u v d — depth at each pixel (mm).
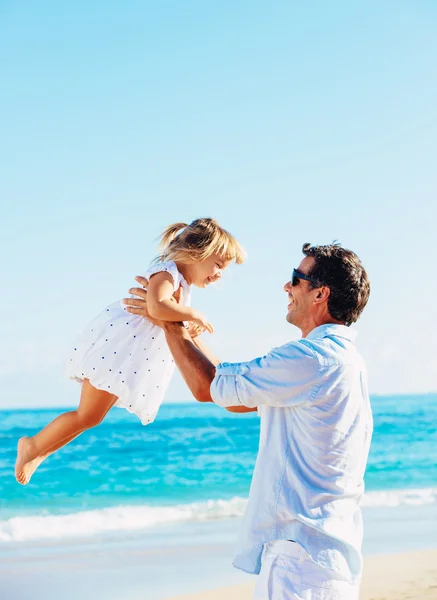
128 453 20922
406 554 8727
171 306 3648
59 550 9531
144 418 4098
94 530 11039
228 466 19422
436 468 20047
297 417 3035
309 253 3328
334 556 2922
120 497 15086
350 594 2973
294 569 2900
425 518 11539
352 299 3227
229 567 8375
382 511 12359
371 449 24141
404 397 49406
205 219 4223
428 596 6977
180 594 7234
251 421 27938
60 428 4137
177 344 3480
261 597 2953
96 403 4090
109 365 4016
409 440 26344
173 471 18547
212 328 3736
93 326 4133
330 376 3018
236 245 4223
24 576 8039
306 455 3002
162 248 4309
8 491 15836
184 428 25719
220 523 11578
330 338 3125
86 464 19219
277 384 3004
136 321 4102
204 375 3281
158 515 12398
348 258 3246
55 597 7203
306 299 3285
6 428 36281
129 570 8281
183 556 8992
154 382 4105
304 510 2945
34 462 4164
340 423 3014
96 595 7262
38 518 12227
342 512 2994
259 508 3010
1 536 10602
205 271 4105
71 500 14742
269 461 3053
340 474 3008
